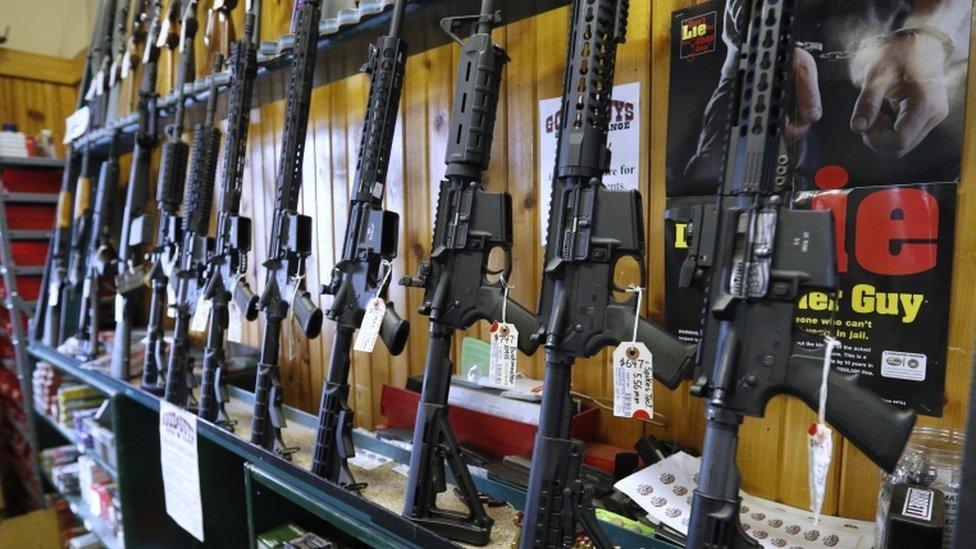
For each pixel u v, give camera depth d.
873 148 0.69
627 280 0.90
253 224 1.68
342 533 1.10
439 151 1.17
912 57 0.66
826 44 0.71
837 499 0.73
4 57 2.60
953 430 0.65
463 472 0.71
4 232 2.20
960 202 0.65
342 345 0.86
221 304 1.14
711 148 0.81
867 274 0.70
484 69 0.71
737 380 0.48
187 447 1.18
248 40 1.16
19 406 2.44
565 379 0.61
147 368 1.40
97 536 1.92
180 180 1.44
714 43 0.80
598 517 0.71
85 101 2.21
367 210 0.84
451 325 0.72
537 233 1.02
